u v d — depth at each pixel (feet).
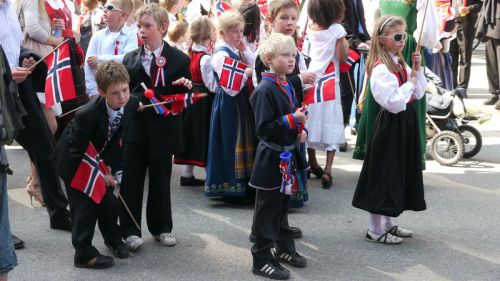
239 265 15.10
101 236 16.69
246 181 18.89
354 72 25.31
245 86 18.52
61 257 15.42
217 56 18.19
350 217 18.31
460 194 20.34
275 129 13.78
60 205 16.92
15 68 15.53
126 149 15.64
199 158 19.80
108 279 14.32
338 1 20.01
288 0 17.78
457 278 14.60
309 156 21.77
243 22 18.33
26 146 16.66
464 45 33.83
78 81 18.51
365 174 16.21
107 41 19.71
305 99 16.38
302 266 14.96
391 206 15.85
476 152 24.22
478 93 35.42
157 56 15.64
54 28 19.72
